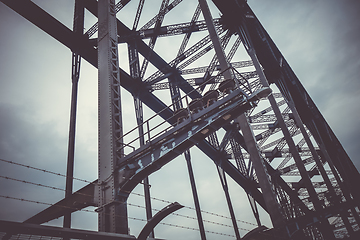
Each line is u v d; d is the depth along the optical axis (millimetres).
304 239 21359
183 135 11961
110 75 15703
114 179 12711
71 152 20500
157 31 29422
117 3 29047
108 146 13805
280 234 19453
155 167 12391
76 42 25797
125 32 29859
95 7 27781
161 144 12391
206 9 25531
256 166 21984
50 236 7910
